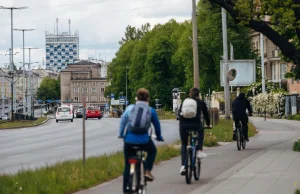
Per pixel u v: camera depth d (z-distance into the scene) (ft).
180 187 70.44
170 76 575.38
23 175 77.36
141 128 55.52
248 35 408.46
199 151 77.20
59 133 239.09
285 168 84.79
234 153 115.03
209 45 407.85
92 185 74.38
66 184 70.64
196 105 75.10
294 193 60.03
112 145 160.76
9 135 236.63
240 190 65.21
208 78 423.23
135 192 53.83
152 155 57.21
